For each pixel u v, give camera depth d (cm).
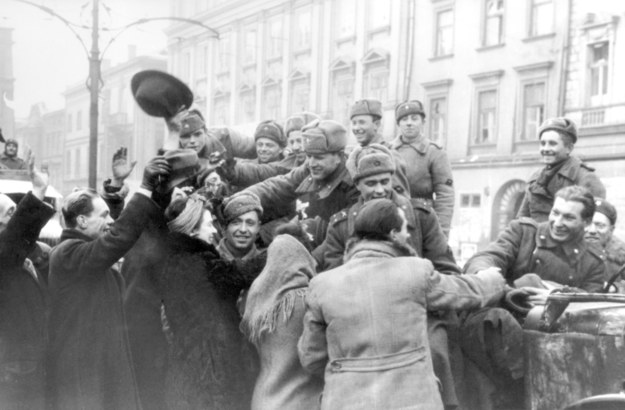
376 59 2342
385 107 2428
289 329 371
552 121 575
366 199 422
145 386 412
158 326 410
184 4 1022
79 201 411
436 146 606
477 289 368
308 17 1977
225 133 602
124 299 414
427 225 435
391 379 338
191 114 489
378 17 2402
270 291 377
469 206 2617
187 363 385
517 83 2527
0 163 615
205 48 1196
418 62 2555
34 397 419
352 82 2238
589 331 374
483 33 2591
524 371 397
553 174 578
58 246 403
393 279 350
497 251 469
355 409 335
